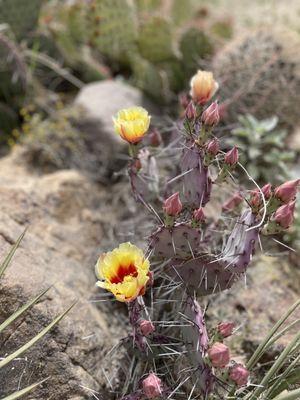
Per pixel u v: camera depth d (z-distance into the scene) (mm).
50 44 1138
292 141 1024
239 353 740
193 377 620
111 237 884
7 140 1080
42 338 655
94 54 1204
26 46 1123
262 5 1488
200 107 679
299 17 1387
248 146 980
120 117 655
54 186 918
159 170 864
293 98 999
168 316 685
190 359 621
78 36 1154
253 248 591
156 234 620
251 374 684
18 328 649
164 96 1123
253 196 595
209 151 625
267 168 983
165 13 1275
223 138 953
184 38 1122
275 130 1029
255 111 1008
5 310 655
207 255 624
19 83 1082
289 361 662
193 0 1412
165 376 666
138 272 558
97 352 704
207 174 645
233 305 799
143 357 661
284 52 1005
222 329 595
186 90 1143
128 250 581
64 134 1023
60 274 770
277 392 613
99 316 759
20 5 1068
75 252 852
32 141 1014
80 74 1192
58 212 895
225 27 1215
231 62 1014
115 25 1131
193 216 608
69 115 1045
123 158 994
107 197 973
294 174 959
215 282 627
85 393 653
